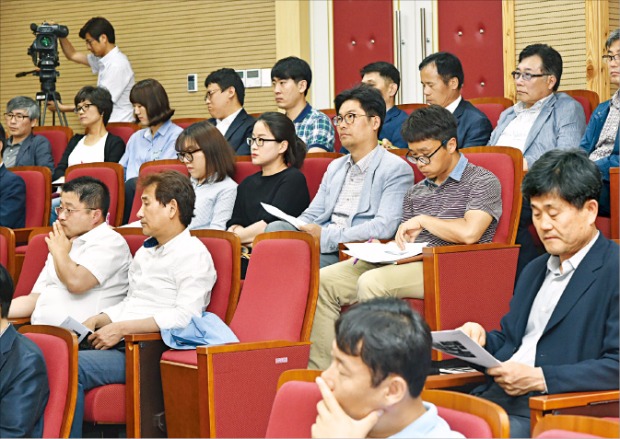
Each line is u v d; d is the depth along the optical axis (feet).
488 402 5.65
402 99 22.29
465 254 11.27
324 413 5.63
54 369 8.90
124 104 24.21
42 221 17.22
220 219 14.34
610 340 7.58
